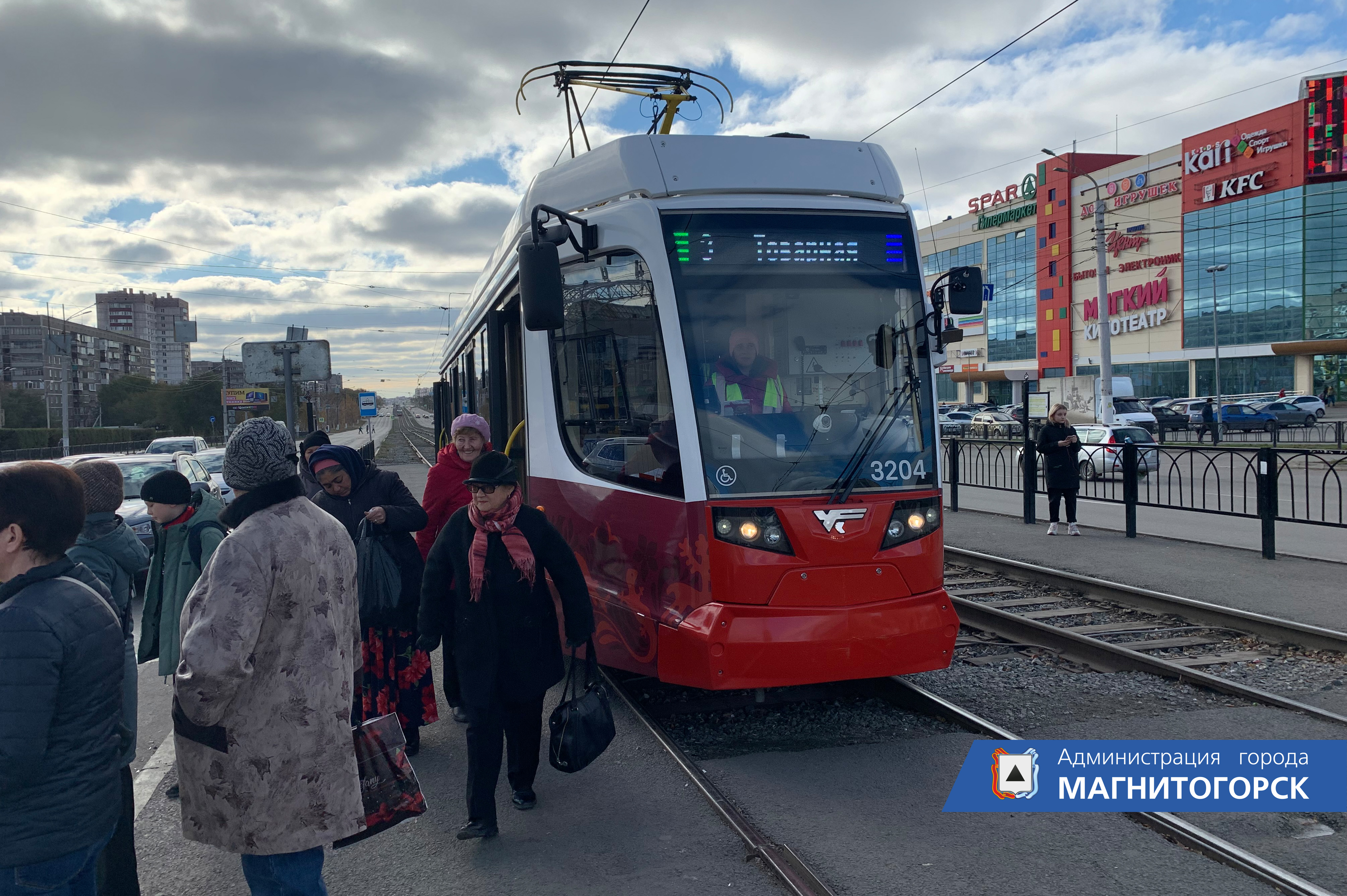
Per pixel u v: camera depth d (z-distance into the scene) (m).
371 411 66.88
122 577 3.44
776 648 4.61
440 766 4.80
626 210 5.26
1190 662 6.38
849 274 5.28
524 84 8.37
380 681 4.80
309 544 2.60
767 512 4.73
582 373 5.71
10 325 136.38
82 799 2.23
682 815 4.08
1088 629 7.36
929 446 5.19
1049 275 68.25
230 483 2.61
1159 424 37.19
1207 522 13.09
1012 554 10.35
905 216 5.52
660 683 6.12
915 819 4.00
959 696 5.75
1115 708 5.47
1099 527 12.72
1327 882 3.38
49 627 2.16
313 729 2.55
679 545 4.81
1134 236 61.34
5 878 2.16
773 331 5.07
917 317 5.37
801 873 3.48
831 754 4.84
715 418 4.86
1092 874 3.47
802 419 5.00
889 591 4.85
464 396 9.39
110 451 64.44
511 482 3.83
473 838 3.85
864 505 4.86
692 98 8.38
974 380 78.50
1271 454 9.56
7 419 90.38
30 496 2.27
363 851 3.81
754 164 5.40
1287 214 53.03
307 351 14.12
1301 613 7.22
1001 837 3.80
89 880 2.38
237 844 2.48
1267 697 5.39
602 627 5.48
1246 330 55.56
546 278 4.75
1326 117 51.12
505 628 3.86
